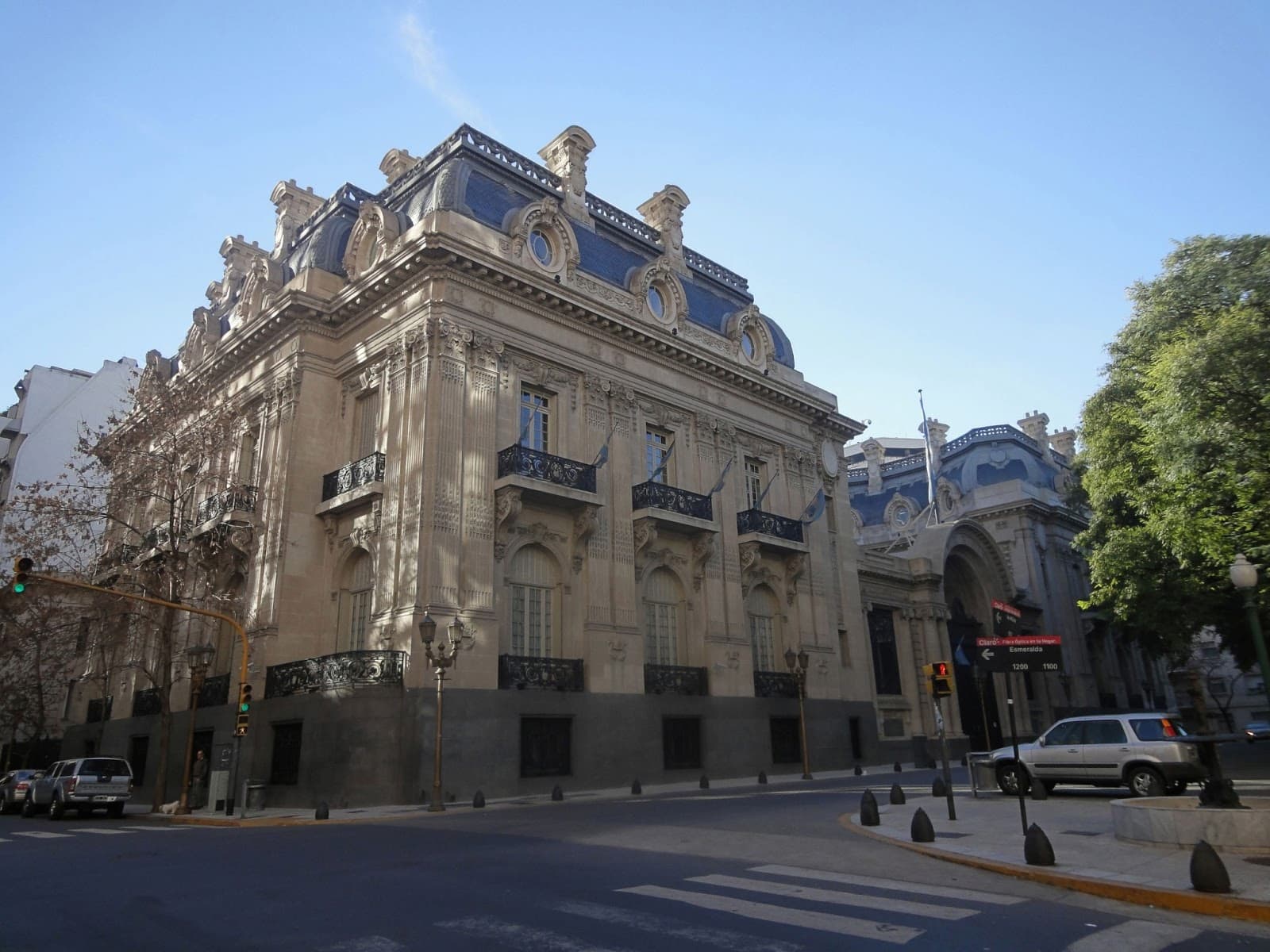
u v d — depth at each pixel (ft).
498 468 79.00
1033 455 183.42
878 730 121.19
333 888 30.96
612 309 91.04
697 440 100.53
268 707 76.48
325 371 88.63
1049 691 156.66
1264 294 67.41
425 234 77.71
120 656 105.81
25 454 156.66
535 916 25.53
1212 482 61.72
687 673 89.30
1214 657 217.15
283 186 110.93
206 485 93.97
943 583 141.79
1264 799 43.16
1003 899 27.20
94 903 29.66
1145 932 23.25
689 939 22.67
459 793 67.67
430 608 70.18
